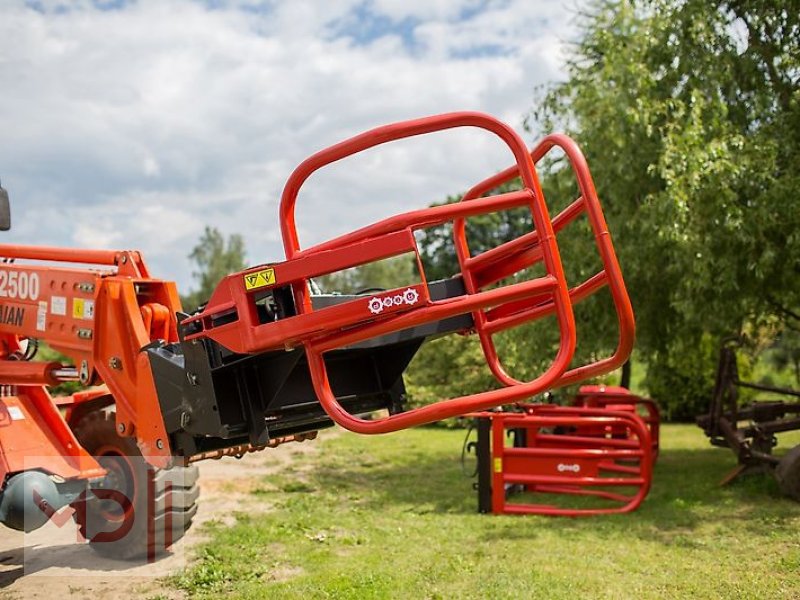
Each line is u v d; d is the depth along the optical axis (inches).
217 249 2367.1
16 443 192.9
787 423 337.7
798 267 332.8
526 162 129.7
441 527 277.4
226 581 211.2
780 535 251.8
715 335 393.4
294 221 135.4
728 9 336.2
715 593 196.9
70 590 201.6
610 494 312.2
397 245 125.8
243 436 158.7
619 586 203.9
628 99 336.5
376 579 210.4
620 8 370.9
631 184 351.9
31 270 198.5
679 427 592.7
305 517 291.3
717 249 312.8
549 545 248.8
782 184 295.9
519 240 158.6
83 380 186.1
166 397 162.2
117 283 180.4
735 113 330.6
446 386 644.7
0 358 212.8
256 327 136.3
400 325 126.3
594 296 358.6
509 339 380.8
